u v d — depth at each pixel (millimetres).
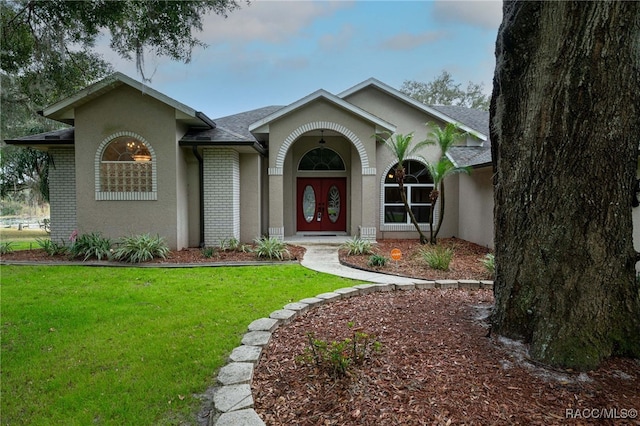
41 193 18500
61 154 10594
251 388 2908
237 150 11227
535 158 3193
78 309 5070
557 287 3076
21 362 3502
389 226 13336
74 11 6445
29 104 8992
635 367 2945
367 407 2535
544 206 3156
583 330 2994
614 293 3082
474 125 15109
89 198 9836
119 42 6672
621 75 2877
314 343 3336
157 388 3045
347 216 14195
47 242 10078
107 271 7621
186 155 10789
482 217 11219
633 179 3121
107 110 9766
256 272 7625
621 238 3074
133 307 5156
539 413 2434
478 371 2951
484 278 7152
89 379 3184
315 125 11922
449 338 3619
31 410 2766
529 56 3184
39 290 6086
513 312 3443
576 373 2863
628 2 2781
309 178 14305
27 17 7039
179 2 6121
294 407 2633
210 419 2590
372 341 3535
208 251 9273
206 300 5492
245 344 3717
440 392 2674
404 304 5043
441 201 11617
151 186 9930
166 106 9797
